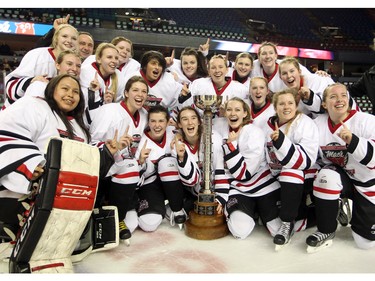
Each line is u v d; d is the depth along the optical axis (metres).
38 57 3.44
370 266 2.27
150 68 3.62
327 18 15.55
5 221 2.26
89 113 3.14
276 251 2.50
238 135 2.94
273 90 3.90
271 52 3.75
